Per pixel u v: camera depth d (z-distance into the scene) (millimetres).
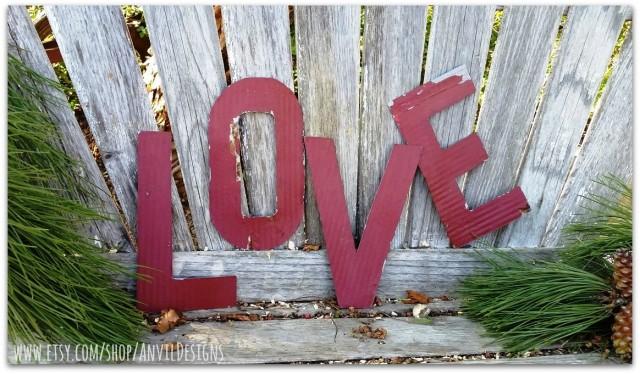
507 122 1687
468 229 1759
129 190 1611
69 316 1482
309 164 1639
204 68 1531
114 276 1653
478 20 1583
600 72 1659
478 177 1739
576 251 1711
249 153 1626
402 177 1675
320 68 1565
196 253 1688
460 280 1818
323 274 1765
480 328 1684
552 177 1763
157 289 1639
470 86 1633
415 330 1672
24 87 1434
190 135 1581
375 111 1635
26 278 1374
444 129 1680
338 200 1669
